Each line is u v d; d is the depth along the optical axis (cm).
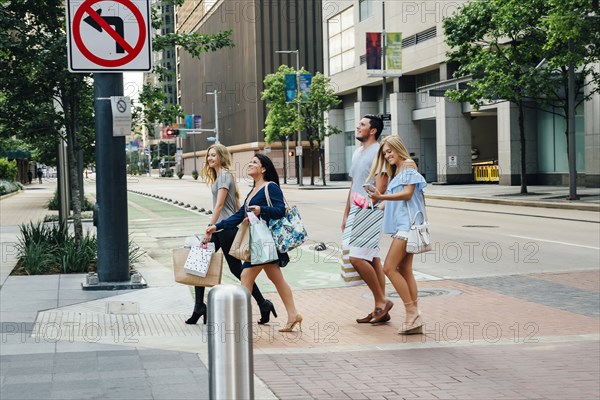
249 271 930
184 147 14975
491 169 5581
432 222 2661
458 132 5719
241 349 292
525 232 2248
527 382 710
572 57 3156
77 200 1620
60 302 1121
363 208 968
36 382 694
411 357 811
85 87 1627
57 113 1695
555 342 877
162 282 1313
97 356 795
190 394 655
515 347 854
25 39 1565
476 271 1495
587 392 676
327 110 6519
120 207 1255
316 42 9369
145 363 765
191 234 2380
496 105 5238
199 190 6825
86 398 643
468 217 2875
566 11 2989
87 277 1253
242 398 291
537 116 5038
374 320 990
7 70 1573
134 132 1889
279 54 9294
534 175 5069
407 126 6419
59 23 1609
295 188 6375
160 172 15050
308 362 790
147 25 1248
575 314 1046
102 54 1235
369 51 4716
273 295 1228
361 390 685
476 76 3797
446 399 657
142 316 1026
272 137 7269
